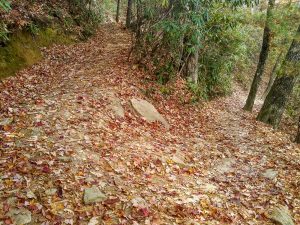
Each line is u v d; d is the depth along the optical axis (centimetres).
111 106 779
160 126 828
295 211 546
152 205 477
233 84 2503
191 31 1048
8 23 1048
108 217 428
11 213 396
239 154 781
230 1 1048
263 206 542
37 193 439
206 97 1354
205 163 699
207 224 462
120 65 1130
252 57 2958
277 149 845
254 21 1113
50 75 1020
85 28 1748
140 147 652
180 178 591
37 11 1338
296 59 1016
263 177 657
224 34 1408
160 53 1127
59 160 517
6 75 911
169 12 1053
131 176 542
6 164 482
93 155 557
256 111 1781
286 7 926
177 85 1100
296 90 1872
